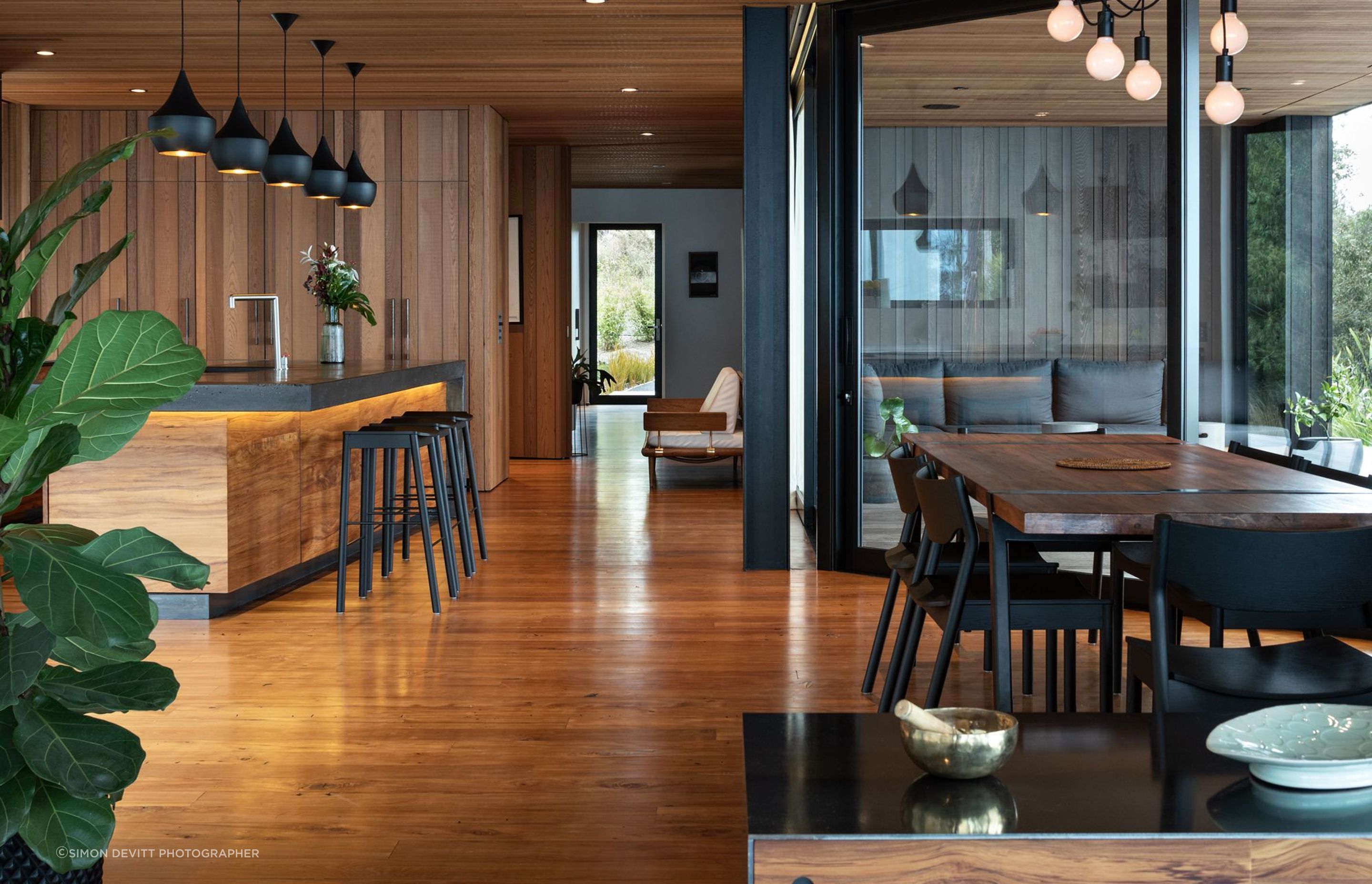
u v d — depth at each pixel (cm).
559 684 388
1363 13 468
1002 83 530
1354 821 130
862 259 566
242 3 586
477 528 620
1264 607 221
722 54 695
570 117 907
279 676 398
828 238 570
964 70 536
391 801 286
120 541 160
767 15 575
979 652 432
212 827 271
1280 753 149
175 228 866
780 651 430
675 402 950
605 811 280
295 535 556
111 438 164
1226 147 483
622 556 622
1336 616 278
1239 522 247
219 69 731
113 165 864
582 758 317
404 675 400
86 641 162
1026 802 136
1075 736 160
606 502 821
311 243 862
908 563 364
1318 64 471
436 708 362
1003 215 534
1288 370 480
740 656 423
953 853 127
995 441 404
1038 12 519
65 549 146
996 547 282
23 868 175
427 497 709
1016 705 365
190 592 483
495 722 348
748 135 576
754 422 583
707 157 1165
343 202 690
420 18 614
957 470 321
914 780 143
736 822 274
